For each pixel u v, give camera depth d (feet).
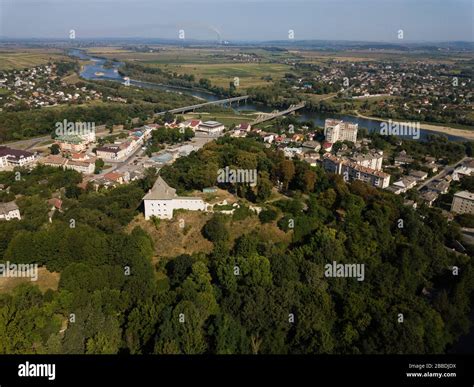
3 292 458.91
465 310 478.59
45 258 495.41
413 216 643.04
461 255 591.37
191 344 373.61
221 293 455.63
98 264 497.87
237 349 385.50
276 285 466.29
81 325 384.88
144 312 406.41
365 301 451.53
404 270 517.96
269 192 646.74
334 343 405.59
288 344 404.36
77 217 620.49
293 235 582.76
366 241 558.56
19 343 368.07
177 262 506.48
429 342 406.82
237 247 538.47
